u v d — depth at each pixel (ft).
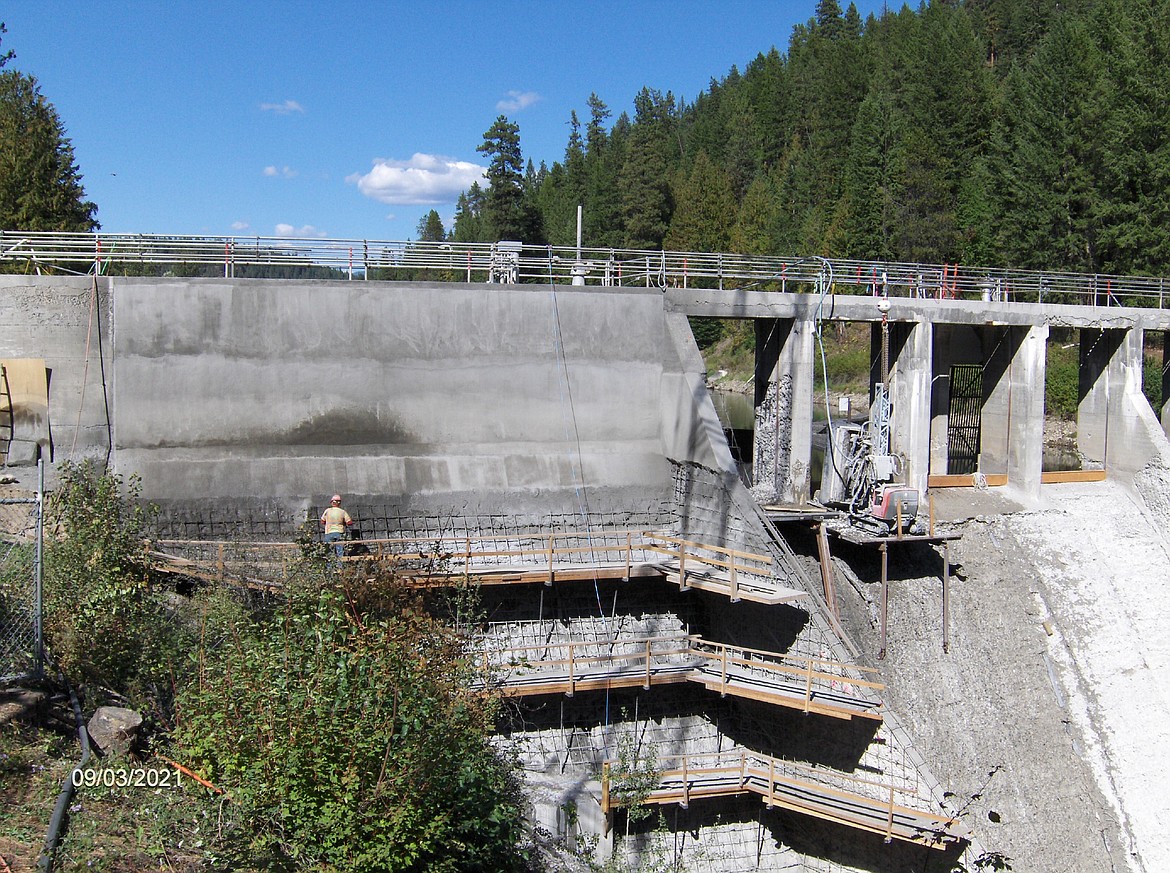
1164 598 112.47
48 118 162.50
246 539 81.56
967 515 113.29
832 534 95.76
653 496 94.43
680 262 108.78
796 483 103.09
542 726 81.25
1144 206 180.24
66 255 83.82
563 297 92.12
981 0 395.55
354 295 87.04
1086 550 114.62
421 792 38.81
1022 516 116.06
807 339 102.22
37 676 48.34
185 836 38.88
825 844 82.43
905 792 76.38
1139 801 92.58
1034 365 118.21
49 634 50.96
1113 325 124.36
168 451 83.25
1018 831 87.86
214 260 86.69
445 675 44.60
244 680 39.78
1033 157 192.34
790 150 355.97
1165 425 144.56
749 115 397.39
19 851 35.73
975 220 224.74
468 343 89.76
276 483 84.48
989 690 97.71
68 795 39.32
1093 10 236.84
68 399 81.61
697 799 80.28
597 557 88.12
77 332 81.97
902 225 223.51
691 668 81.15
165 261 86.63
